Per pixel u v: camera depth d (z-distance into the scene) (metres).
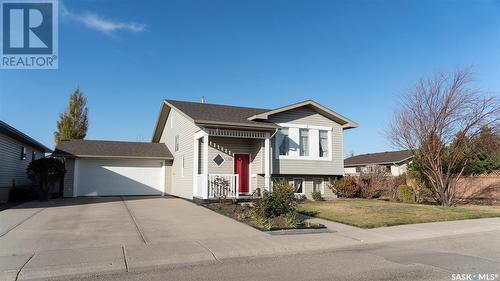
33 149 26.91
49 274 6.71
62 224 11.63
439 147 18.86
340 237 10.37
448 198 19.16
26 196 20.39
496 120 17.98
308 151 21.12
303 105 20.78
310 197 21.23
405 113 20.03
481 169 22.67
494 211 16.34
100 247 8.62
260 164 19.61
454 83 18.50
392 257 8.18
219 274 6.79
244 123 18.06
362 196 22.42
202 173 19.27
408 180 22.44
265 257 8.24
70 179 22.97
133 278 6.54
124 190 24.31
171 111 25.69
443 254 8.47
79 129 37.50
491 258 8.04
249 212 13.74
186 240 9.55
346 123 22.11
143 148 25.89
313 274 6.77
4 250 8.23
